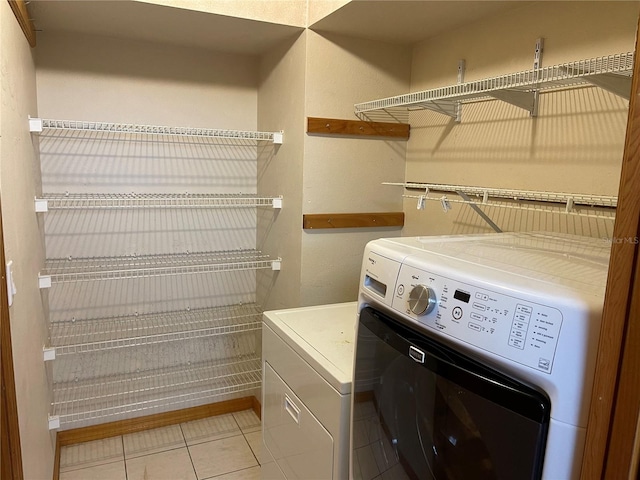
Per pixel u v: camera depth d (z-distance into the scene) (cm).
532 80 135
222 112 264
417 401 98
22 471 133
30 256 175
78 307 243
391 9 184
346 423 128
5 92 137
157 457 237
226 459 237
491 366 83
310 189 223
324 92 220
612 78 124
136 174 247
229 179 270
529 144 170
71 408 242
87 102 233
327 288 233
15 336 135
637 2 135
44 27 216
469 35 198
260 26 212
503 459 79
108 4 187
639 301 57
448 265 94
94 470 225
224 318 267
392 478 109
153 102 247
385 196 242
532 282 80
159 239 256
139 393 259
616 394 60
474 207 168
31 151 192
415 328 102
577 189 153
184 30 220
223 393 269
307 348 148
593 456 64
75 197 230
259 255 274
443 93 174
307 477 148
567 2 155
